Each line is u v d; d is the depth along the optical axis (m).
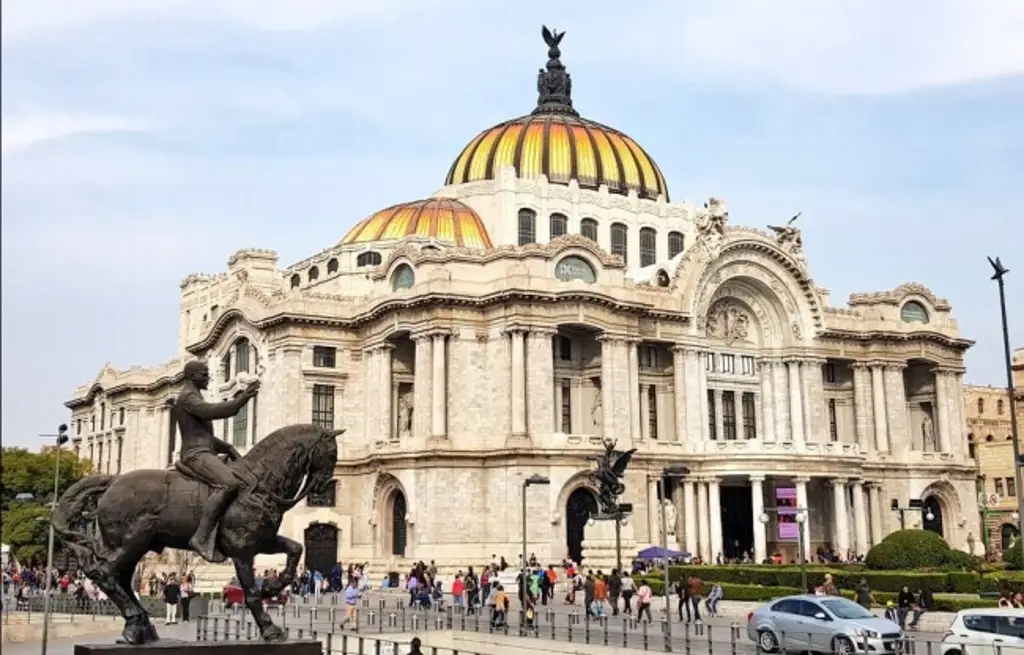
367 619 60.72
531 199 108.06
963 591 62.31
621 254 112.62
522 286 87.06
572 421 93.69
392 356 93.88
